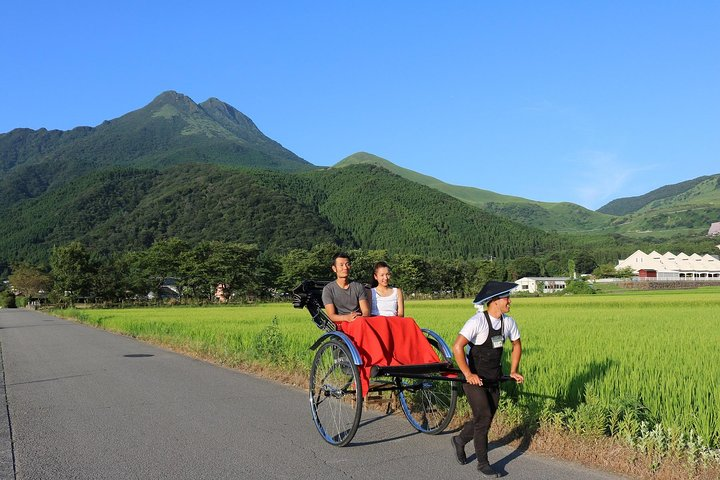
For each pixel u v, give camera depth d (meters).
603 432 6.23
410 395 8.38
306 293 8.16
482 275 124.88
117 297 100.06
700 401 6.44
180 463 5.88
